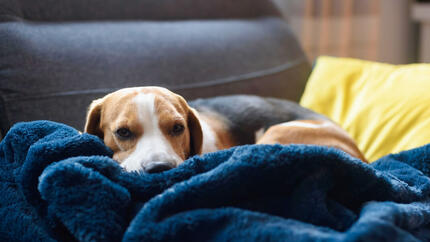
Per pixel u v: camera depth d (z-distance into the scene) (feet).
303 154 2.89
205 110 5.41
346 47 9.68
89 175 2.82
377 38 10.19
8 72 4.58
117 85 5.14
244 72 6.14
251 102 5.64
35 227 3.13
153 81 5.37
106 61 5.18
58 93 4.79
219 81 5.89
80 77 4.97
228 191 2.83
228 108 5.54
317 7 9.27
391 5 10.53
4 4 4.80
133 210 2.90
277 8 7.23
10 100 4.54
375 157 5.30
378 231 2.36
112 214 2.75
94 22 5.49
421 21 10.44
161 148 3.71
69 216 2.71
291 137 4.95
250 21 6.82
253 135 5.44
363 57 10.14
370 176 3.04
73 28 5.26
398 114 5.51
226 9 6.66
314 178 2.87
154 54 5.52
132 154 3.78
